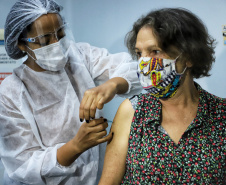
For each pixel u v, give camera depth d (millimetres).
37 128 1430
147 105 1166
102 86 1253
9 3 1567
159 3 2023
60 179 1423
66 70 1515
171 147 1080
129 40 1212
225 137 1067
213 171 1042
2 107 1376
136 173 1107
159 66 1038
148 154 1097
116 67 1602
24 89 1420
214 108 1106
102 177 1177
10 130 1367
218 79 2070
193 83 1150
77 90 1535
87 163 1514
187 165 1056
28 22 1269
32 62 1425
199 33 1045
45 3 1299
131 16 2016
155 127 1119
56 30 1321
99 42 2035
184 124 1125
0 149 1388
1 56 1532
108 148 1206
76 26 1992
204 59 1070
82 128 1227
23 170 1347
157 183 1081
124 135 1184
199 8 2027
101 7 2004
